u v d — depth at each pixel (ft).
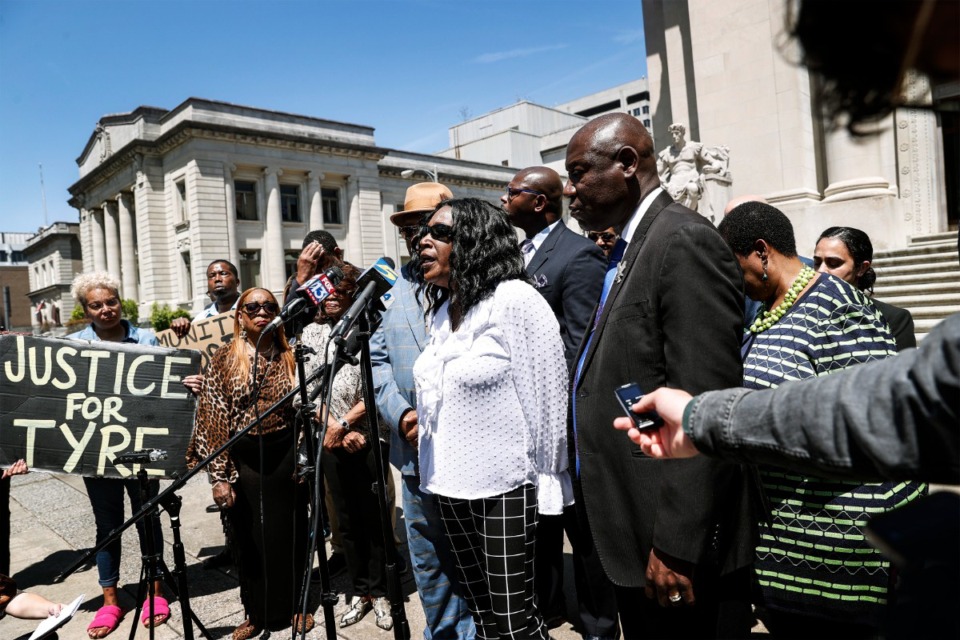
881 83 2.27
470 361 6.75
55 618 7.82
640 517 5.47
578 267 8.96
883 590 5.43
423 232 7.41
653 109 44.06
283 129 98.84
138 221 101.71
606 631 8.66
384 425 10.45
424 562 8.77
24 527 16.80
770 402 3.00
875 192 30.01
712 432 3.23
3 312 208.85
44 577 13.46
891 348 5.76
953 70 2.11
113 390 11.61
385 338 9.16
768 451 2.95
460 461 6.75
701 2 35.14
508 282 6.99
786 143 32.71
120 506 11.53
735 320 5.14
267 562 9.78
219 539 14.85
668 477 5.06
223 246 93.66
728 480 5.03
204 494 18.60
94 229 120.78
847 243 8.66
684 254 5.22
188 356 11.93
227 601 11.63
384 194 115.85
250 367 10.00
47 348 11.57
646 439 3.79
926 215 33.86
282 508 9.86
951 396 2.19
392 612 7.17
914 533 2.43
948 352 2.21
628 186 6.14
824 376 2.86
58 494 19.84
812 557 5.61
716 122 34.81
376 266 7.87
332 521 12.34
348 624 10.33
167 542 14.73
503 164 161.48
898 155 34.76
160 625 10.83
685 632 5.47
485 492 6.63
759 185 33.50
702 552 4.94
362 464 10.34
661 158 31.50
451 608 8.84
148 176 99.19
